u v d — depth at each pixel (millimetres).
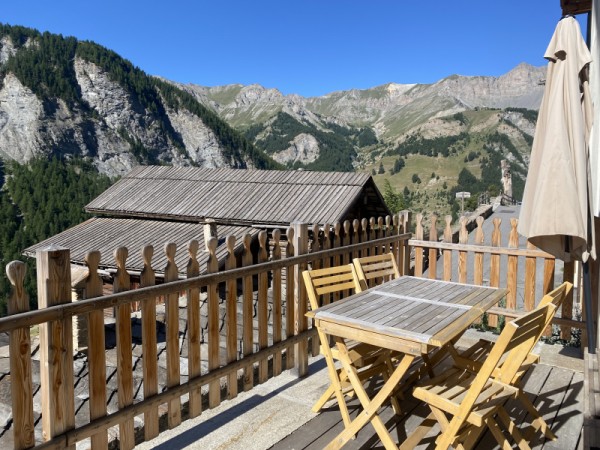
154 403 3049
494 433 2906
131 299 2824
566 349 4941
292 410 3680
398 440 3164
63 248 2461
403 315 3023
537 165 3752
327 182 20359
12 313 2254
